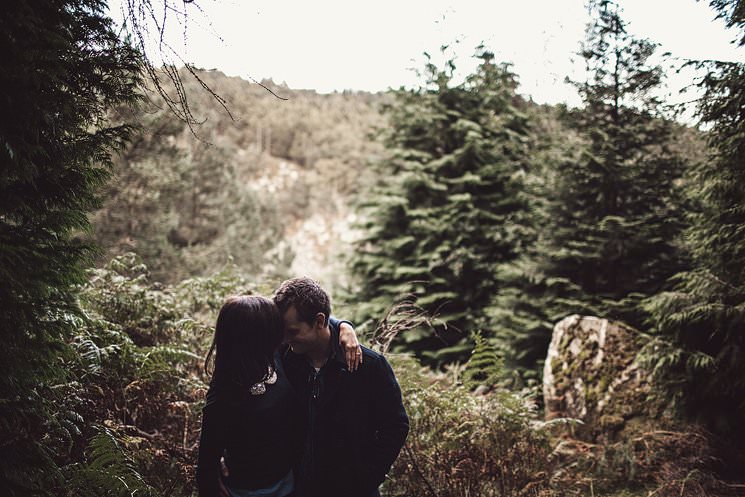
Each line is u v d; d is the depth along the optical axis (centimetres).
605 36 626
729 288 418
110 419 320
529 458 392
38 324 220
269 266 1983
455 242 840
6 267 203
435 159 957
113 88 241
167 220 1130
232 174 1708
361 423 215
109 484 246
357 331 456
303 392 213
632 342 513
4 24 196
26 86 206
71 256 228
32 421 256
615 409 477
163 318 438
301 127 5375
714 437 429
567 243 645
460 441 371
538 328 675
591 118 664
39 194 224
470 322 815
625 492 394
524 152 909
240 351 192
